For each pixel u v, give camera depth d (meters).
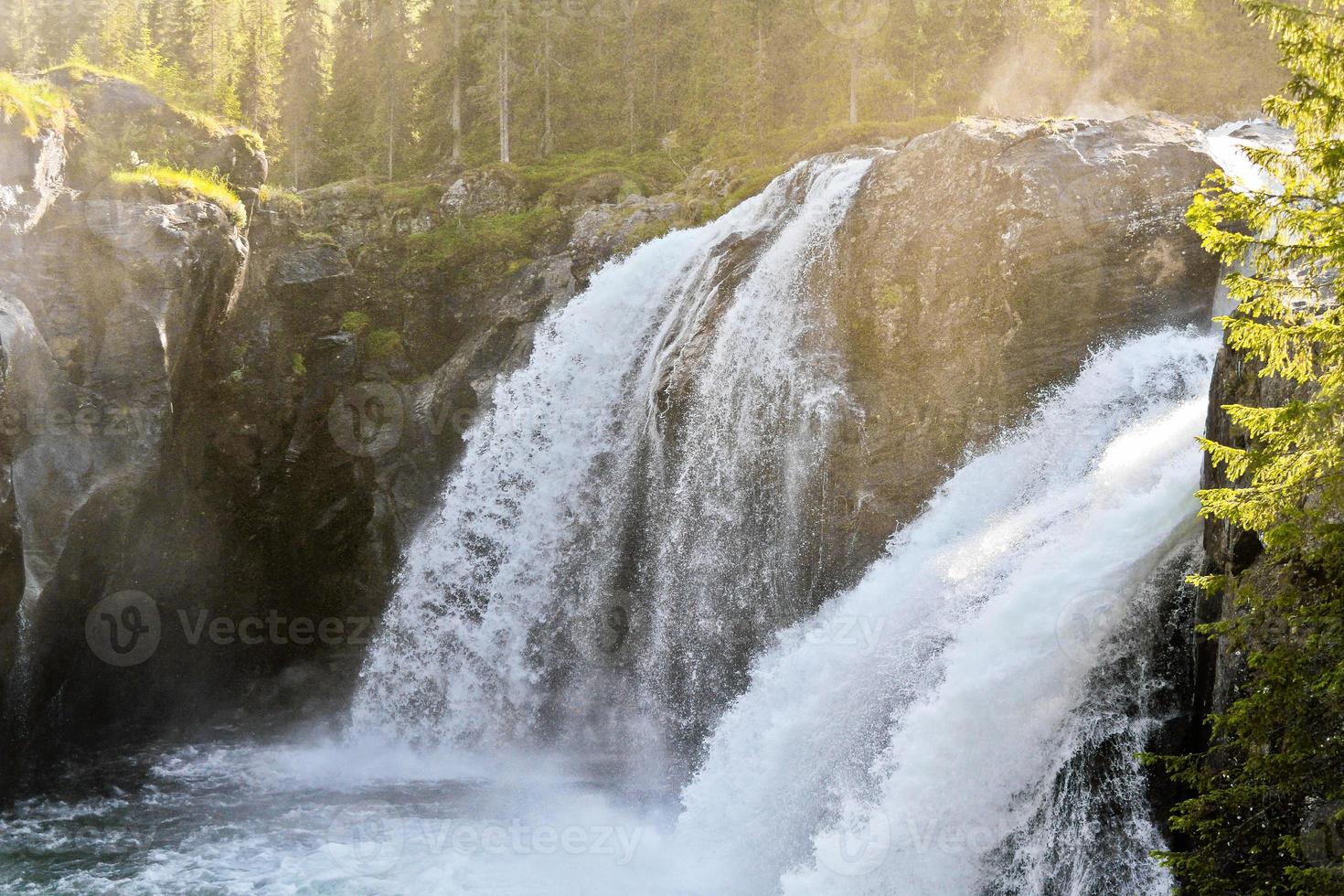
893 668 15.99
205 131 28.41
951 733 13.98
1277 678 9.56
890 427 19.94
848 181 22.61
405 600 27.92
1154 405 17.12
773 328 22.08
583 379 27.06
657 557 23.30
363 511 28.94
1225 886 10.07
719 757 17.88
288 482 28.20
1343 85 9.18
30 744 22.64
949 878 13.56
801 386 21.05
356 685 27.81
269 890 16.59
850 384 20.61
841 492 20.17
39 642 22.00
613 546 24.77
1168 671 13.12
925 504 19.19
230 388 27.30
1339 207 9.31
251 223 28.75
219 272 25.89
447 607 27.27
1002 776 13.65
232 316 27.48
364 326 31.20
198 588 26.62
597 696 24.17
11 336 21.47
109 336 23.48
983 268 19.44
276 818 20.23
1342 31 9.19
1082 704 13.46
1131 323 18.17
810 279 21.83
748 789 17.19
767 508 21.30
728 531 21.88
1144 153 19.25
